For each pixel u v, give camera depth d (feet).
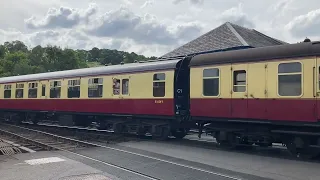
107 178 25.39
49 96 66.90
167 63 45.85
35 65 230.68
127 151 38.19
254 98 35.50
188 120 43.78
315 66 31.24
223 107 38.24
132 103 49.98
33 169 28.55
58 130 62.90
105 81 54.80
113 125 54.54
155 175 26.61
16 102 76.33
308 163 31.07
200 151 38.09
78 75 60.39
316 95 31.12
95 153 37.29
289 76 32.94
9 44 412.16
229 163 31.37
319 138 31.89
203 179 25.38
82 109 58.95
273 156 34.73
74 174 26.66
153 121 48.78
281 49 33.78
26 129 63.26
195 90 41.14
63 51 221.05
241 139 38.01
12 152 38.68
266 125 36.04
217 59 39.09
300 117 32.07
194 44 73.61
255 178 25.62
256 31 79.41
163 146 42.16
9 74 212.43
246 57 36.37
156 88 46.78
